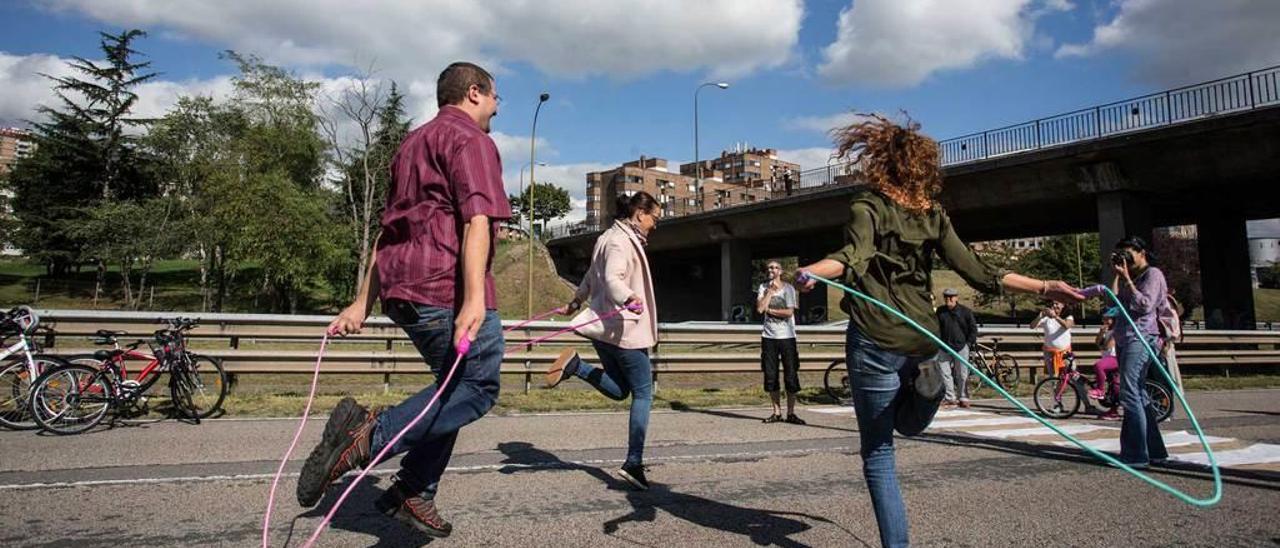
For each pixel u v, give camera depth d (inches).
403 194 116.7
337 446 107.3
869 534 148.5
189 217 1815.9
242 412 316.8
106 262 1941.4
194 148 1800.0
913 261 121.3
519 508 164.9
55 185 2348.7
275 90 1763.0
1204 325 1353.3
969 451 254.2
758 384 526.3
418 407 113.1
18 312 284.2
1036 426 327.6
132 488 179.2
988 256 2598.4
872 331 115.6
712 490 186.9
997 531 154.4
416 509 121.5
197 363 310.3
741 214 1788.9
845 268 116.3
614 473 205.8
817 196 1563.7
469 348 114.8
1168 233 2472.9
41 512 157.6
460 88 124.4
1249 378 618.2
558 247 2679.6
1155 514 169.9
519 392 408.2
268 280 1829.5
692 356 455.8
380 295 117.2
